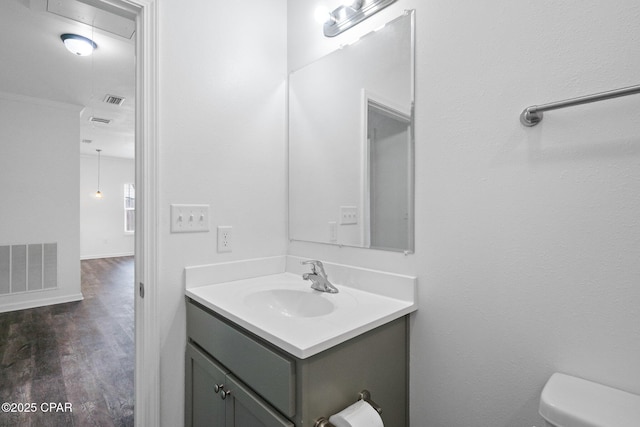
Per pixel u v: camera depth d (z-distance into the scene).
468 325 1.02
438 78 1.09
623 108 0.75
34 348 2.67
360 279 1.32
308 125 1.58
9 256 3.65
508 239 0.94
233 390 1.01
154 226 1.24
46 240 3.86
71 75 3.05
